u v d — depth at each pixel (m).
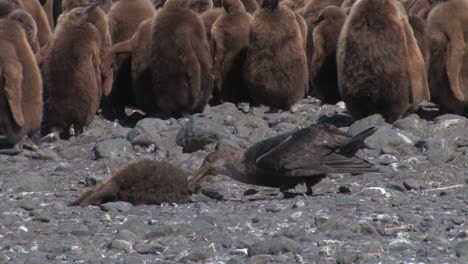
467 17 61.69
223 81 69.25
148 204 44.06
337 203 41.53
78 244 37.12
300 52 65.62
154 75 64.94
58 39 61.75
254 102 69.75
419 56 59.16
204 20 72.81
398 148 52.75
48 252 36.19
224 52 68.81
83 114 62.19
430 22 62.41
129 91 69.31
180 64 64.19
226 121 61.47
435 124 58.19
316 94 72.94
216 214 40.50
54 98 61.72
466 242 34.75
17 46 57.03
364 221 38.12
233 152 44.09
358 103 58.91
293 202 42.53
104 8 79.31
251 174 43.34
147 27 66.94
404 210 40.34
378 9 57.19
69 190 48.66
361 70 57.88
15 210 43.25
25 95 57.47
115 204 42.69
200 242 36.97
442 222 38.34
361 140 42.31
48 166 54.44
